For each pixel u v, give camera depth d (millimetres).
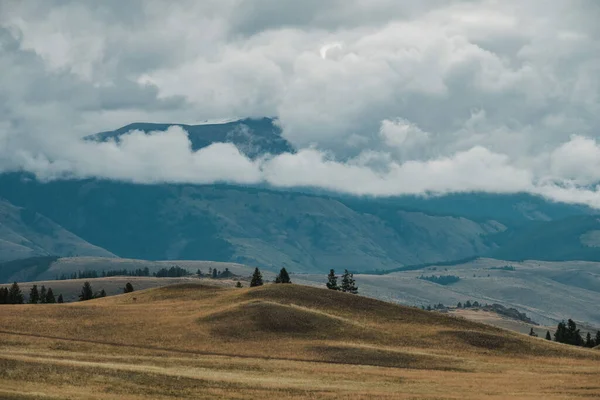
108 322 180250
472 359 166750
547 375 145500
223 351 159125
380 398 111938
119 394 104062
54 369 113375
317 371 140250
